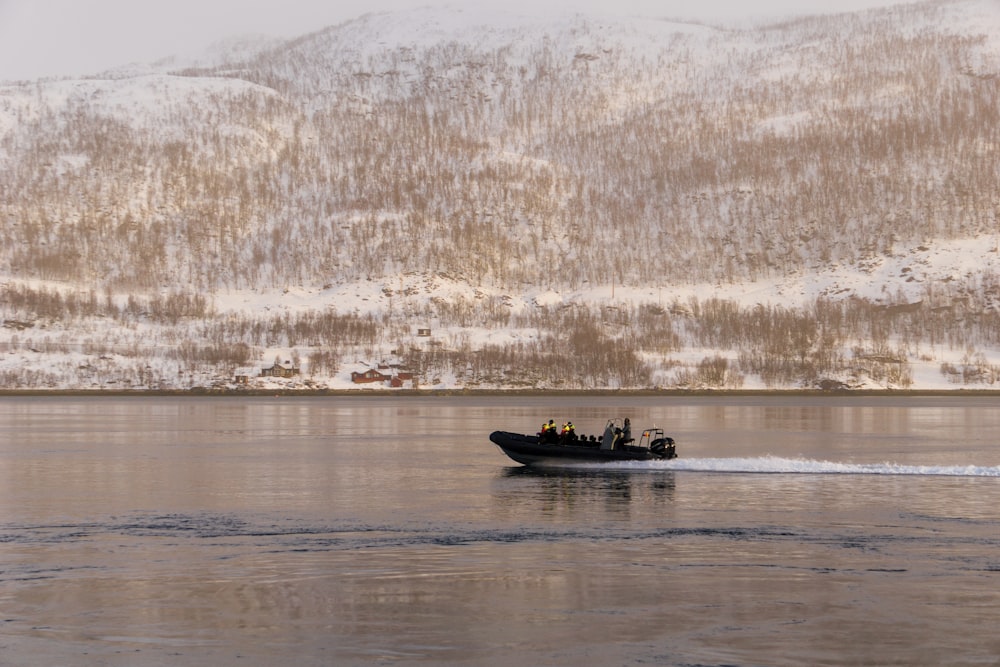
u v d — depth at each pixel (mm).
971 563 98938
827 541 109688
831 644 74438
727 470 171500
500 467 185250
